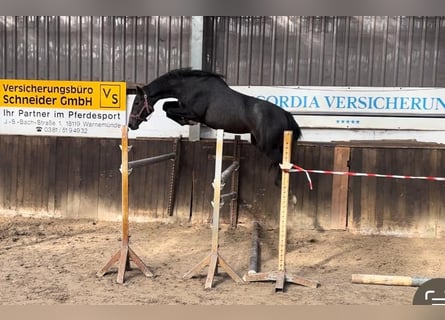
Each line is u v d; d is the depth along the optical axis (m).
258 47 5.93
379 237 5.61
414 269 4.50
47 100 6.01
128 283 3.95
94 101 5.98
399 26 5.79
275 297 3.67
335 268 4.49
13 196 6.08
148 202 5.99
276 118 4.66
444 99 5.72
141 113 4.81
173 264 4.49
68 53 6.07
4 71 6.10
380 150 5.67
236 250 4.98
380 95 5.79
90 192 6.02
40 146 6.04
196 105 4.72
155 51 5.99
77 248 4.93
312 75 5.89
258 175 5.84
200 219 5.95
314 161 5.76
